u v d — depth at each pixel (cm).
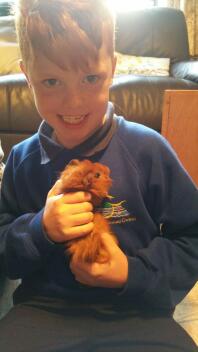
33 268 65
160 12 249
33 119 171
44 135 67
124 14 249
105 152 65
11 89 171
